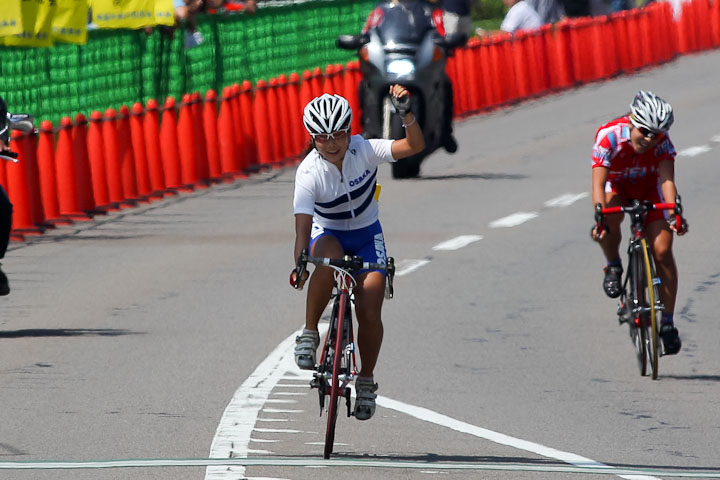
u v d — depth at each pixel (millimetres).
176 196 63969
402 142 26969
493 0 151000
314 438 27953
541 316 39906
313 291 27016
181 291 43500
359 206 27375
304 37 95438
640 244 33750
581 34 107375
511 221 55688
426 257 48625
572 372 33781
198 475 25078
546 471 25688
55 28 64250
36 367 34031
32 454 26531
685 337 37688
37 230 54688
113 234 54562
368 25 63594
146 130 63562
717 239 51688
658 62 118500
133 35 75000
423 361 34750
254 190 65625
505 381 32844
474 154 76125
